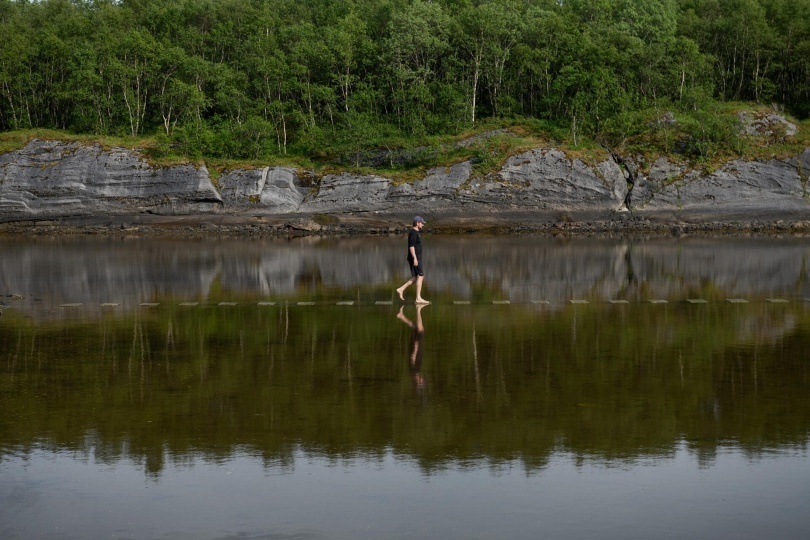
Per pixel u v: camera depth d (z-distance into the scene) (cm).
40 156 5388
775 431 919
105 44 6069
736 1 6581
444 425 952
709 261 2983
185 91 5800
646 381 1148
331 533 684
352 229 4975
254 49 6253
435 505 734
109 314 1828
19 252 3672
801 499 739
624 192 5050
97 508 737
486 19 6056
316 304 1961
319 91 5916
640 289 2203
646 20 6450
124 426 959
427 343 1450
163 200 5172
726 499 741
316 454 860
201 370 1247
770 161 5059
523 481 784
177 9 6831
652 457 841
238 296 2119
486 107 6288
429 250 3616
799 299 1988
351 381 1166
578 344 1425
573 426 943
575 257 3198
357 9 7038
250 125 5569
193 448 882
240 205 5128
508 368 1238
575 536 674
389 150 5366
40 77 6200
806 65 6094
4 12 7844
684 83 6050
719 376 1175
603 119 5606
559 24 6138
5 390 1132
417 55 6216
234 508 732
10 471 823
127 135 5888
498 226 4956
